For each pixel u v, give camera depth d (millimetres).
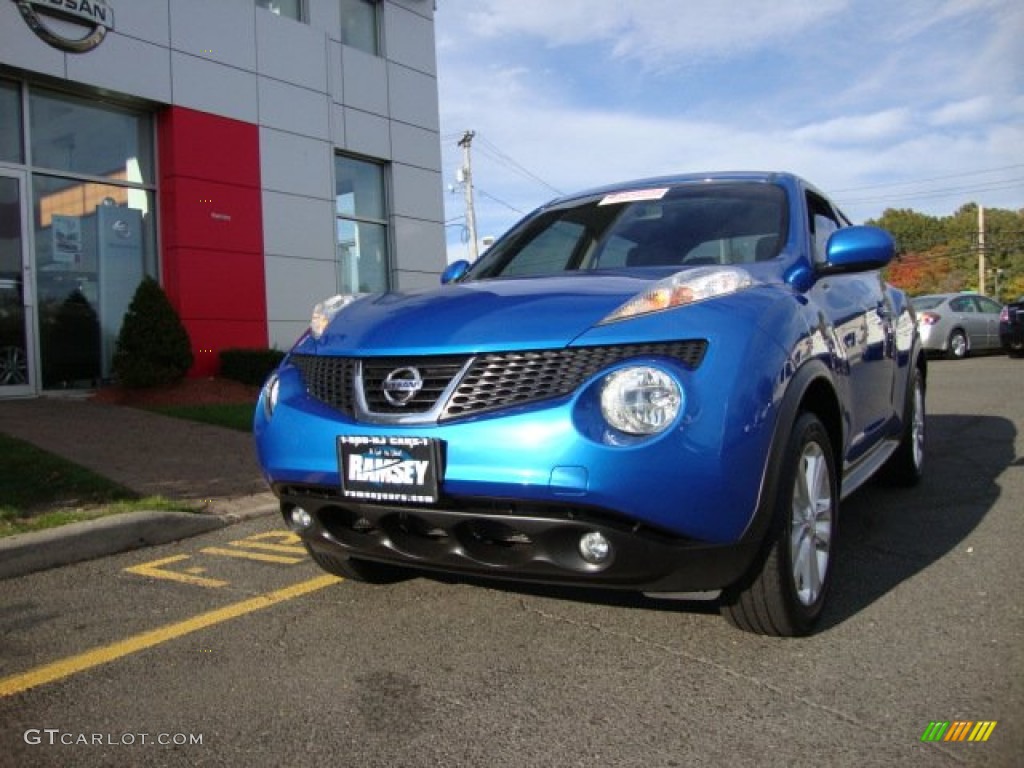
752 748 2389
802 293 3398
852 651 3018
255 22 12289
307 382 3305
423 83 15305
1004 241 67875
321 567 3893
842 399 3545
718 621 3340
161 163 11461
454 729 2566
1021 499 5215
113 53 10609
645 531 2646
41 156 10312
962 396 10836
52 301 10398
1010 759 2291
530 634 3287
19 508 5180
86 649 3301
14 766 2426
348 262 14336
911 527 4672
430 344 2945
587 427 2629
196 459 6938
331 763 2396
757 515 2742
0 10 9562
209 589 4023
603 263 3980
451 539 2896
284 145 12664
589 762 2352
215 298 11734
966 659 2918
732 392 2680
